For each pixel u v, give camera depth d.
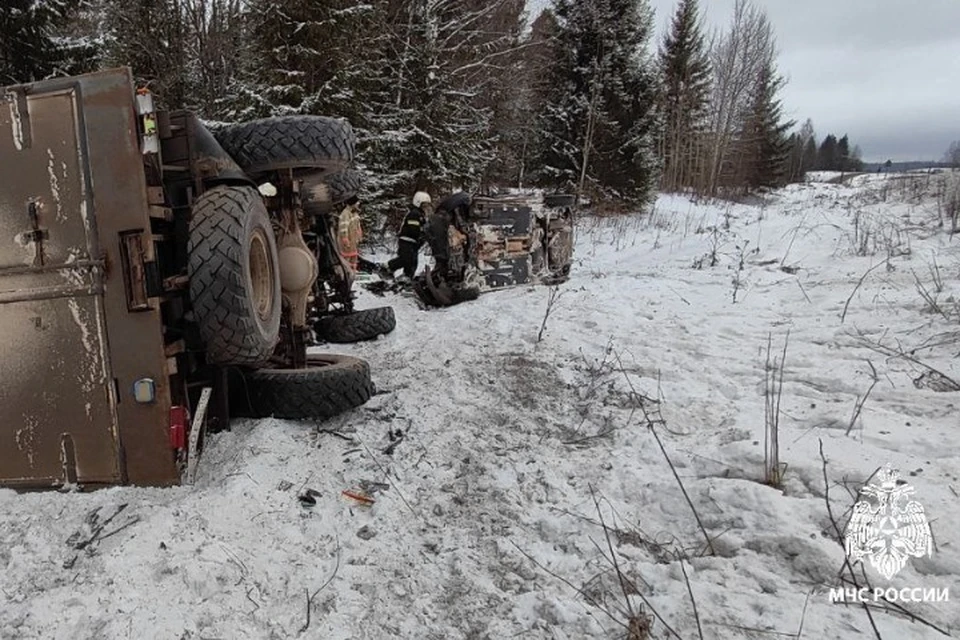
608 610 2.40
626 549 2.81
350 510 3.11
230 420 3.96
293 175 4.58
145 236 3.03
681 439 3.82
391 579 2.61
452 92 16.58
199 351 3.47
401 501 3.23
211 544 2.59
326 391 3.95
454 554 2.79
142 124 3.02
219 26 16.62
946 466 3.03
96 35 15.68
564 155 22.03
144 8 16.14
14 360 3.12
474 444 3.90
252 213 3.41
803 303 6.90
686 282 8.68
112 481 3.11
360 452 3.70
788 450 3.35
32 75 12.93
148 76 16.45
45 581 2.40
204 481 3.21
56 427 3.13
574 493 3.33
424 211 10.16
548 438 4.02
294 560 2.66
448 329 6.75
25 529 2.72
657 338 5.94
